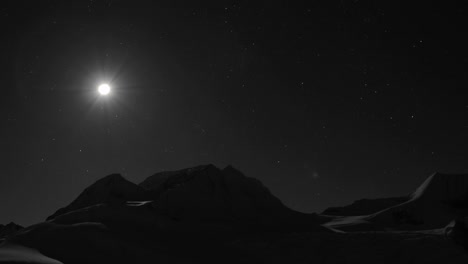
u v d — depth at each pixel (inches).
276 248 971.9
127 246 855.1
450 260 840.9
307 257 914.7
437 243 948.0
